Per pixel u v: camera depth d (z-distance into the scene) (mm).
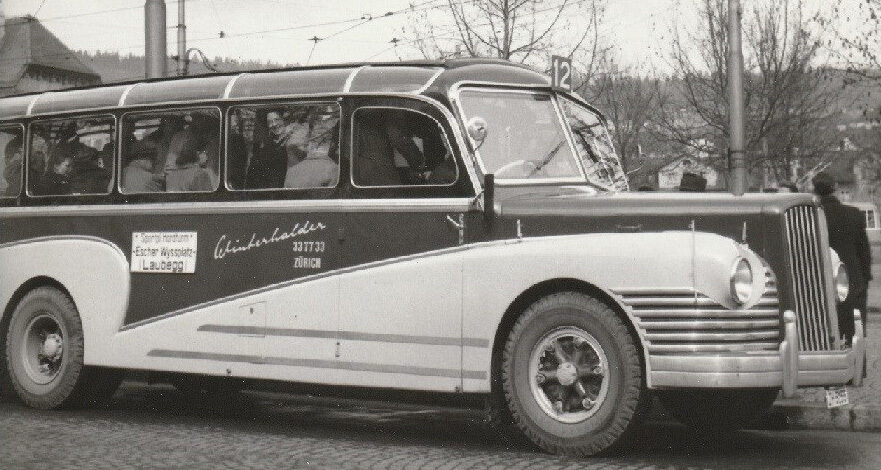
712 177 39406
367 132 9664
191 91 10664
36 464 8266
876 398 10859
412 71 9656
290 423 10828
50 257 11367
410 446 9305
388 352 9359
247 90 10328
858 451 9047
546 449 8711
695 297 8234
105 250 11016
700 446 9312
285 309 9883
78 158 11352
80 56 85812
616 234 8633
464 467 8164
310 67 10172
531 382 8781
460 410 11781
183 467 8180
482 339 8961
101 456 8641
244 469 8109
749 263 8297
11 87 81312
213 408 11977
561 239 8789
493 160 9297
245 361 10078
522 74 9805
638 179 33938
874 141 55531
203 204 10422
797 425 10422
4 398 12219
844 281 8906
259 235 10094
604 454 8594
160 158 10805
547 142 9641
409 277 9289
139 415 11273
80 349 11148
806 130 36219
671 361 8258
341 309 9594
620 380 8445
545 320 8719
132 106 11023
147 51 18266
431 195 9312
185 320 10438
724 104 34156
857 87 30422
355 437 9867
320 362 9688
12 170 11781
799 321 8547
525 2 27312
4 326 11719
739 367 8180
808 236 8680
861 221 12367
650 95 35094
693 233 8461
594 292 8648
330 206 9711
